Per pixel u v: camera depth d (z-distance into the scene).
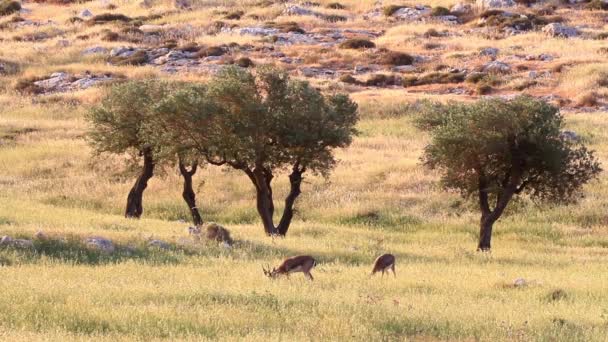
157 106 125.50
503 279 91.38
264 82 131.38
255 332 58.31
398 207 162.75
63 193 172.75
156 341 55.69
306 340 56.44
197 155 132.75
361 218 159.00
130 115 149.62
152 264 93.38
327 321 62.25
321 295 74.44
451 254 118.31
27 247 94.44
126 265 89.25
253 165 131.75
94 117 150.12
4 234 98.75
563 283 91.19
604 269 107.88
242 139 125.88
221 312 64.50
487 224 131.75
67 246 96.88
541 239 145.25
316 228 142.50
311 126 128.38
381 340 58.25
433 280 88.44
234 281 80.94
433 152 134.38
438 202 164.12
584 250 134.25
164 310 64.19
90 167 190.75
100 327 59.44
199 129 126.94
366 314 65.94
